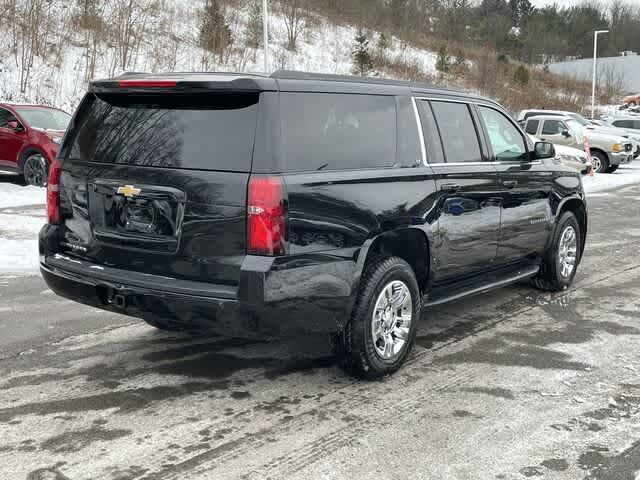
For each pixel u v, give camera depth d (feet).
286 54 108.78
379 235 14.47
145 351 17.01
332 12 138.82
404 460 11.62
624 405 14.03
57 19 86.53
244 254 12.64
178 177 13.12
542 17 284.20
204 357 16.61
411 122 16.11
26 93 71.00
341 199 13.62
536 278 23.18
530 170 20.35
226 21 109.19
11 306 20.95
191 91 13.07
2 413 13.32
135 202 13.74
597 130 79.92
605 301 22.41
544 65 199.00
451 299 17.51
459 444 12.23
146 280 13.48
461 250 17.37
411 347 15.93
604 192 57.11
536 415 13.51
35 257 27.43
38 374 15.40
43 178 48.75
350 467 11.35
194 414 13.35
